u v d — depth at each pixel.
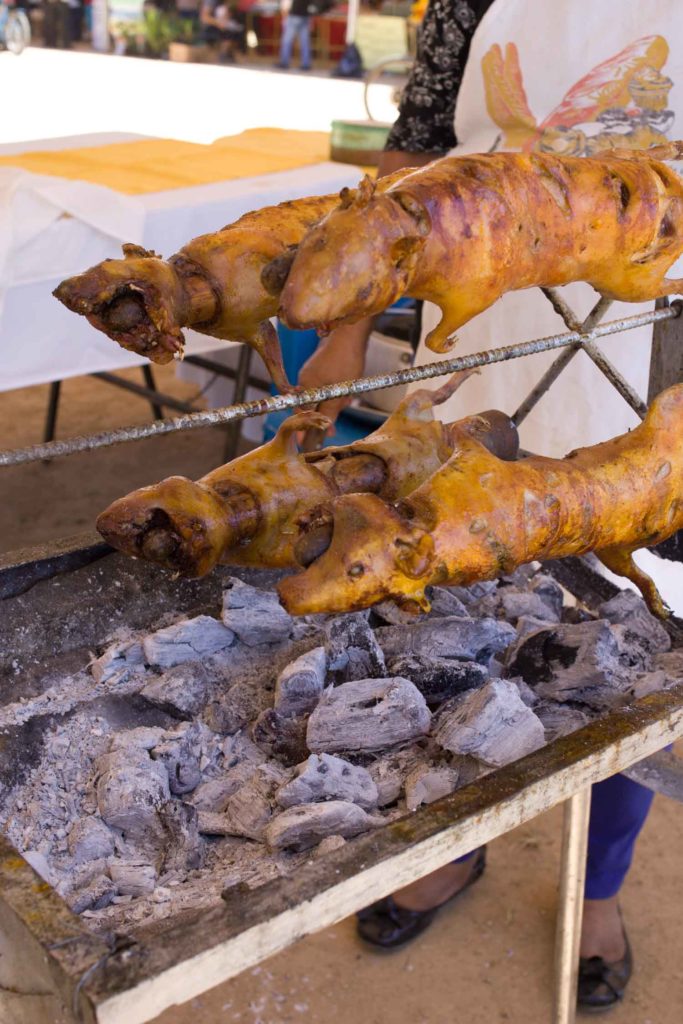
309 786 1.00
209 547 0.94
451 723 1.04
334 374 1.53
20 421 3.14
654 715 0.98
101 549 1.17
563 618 1.30
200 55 9.55
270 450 1.02
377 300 0.83
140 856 1.00
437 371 1.02
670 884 1.67
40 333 1.83
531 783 0.91
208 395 2.88
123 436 0.88
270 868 0.97
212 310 0.93
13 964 0.84
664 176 1.01
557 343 1.11
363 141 2.27
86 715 1.10
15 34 6.80
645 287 1.03
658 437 1.01
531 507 0.93
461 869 1.59
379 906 1.57
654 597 1.08
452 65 1.47
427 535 0.87
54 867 0.99
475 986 1.51
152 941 0.78
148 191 1.90
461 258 0.90
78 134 2.52
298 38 9.62
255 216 0.98
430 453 1.07
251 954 0.80
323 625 1.22
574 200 0.96
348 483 1.05
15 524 2.61
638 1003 1.51
